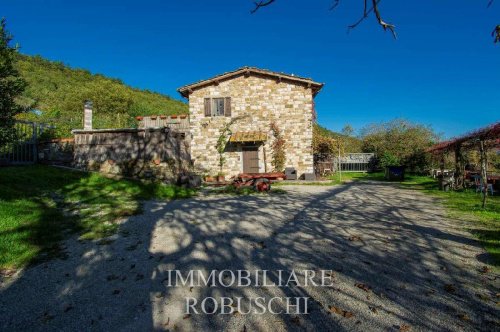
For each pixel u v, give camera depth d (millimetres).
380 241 5152
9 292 3406
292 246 4906
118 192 9398
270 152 17109
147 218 6680
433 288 3402
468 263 4098
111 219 6473
